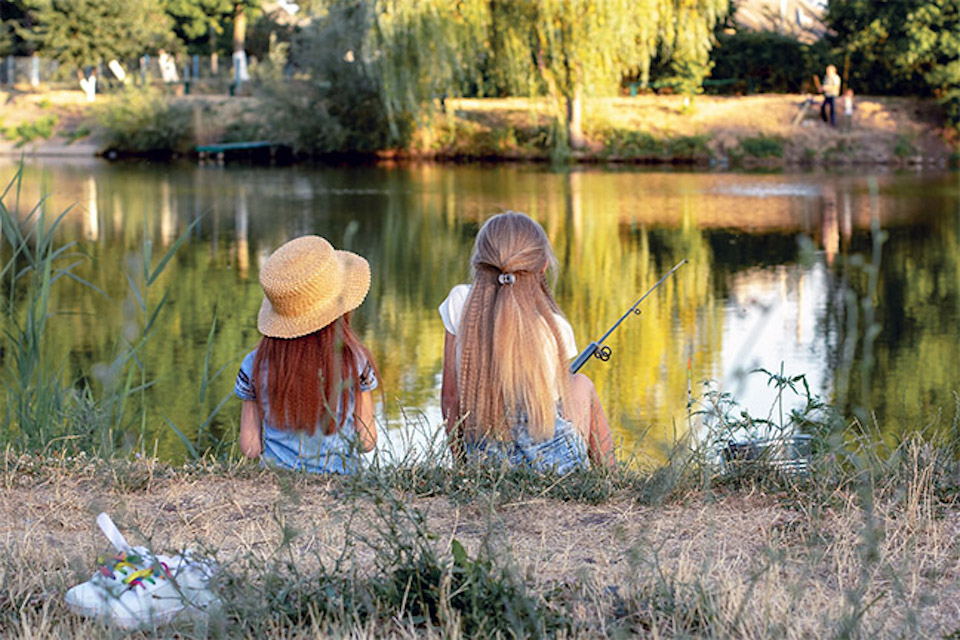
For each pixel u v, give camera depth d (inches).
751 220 828.6
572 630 107.9
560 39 1296.8
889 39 1466.5
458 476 155.6
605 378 384.8
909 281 589.3
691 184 1095.6
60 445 193.0
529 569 121.3
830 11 1536.7
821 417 171.8
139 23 1688.0
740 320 487.2
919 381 380.8
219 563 116.6
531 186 1072.8
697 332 461.7
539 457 158.9
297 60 1512.1
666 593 113.4
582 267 633.0
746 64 1576.0
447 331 167.5
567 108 1398.9
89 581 115.1
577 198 963.3
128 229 774.5
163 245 701.3
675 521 141.4
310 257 160.2
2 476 160.4
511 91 1498.5
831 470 156.6
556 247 702.5
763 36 1595.7
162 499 151.9
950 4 1424.7
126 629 108.3
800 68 1565.0
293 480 155.6
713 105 1457.9
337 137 1441.9
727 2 1461.6
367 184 1098.7
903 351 429.7
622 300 538.0
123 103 1510.8
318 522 139.3
